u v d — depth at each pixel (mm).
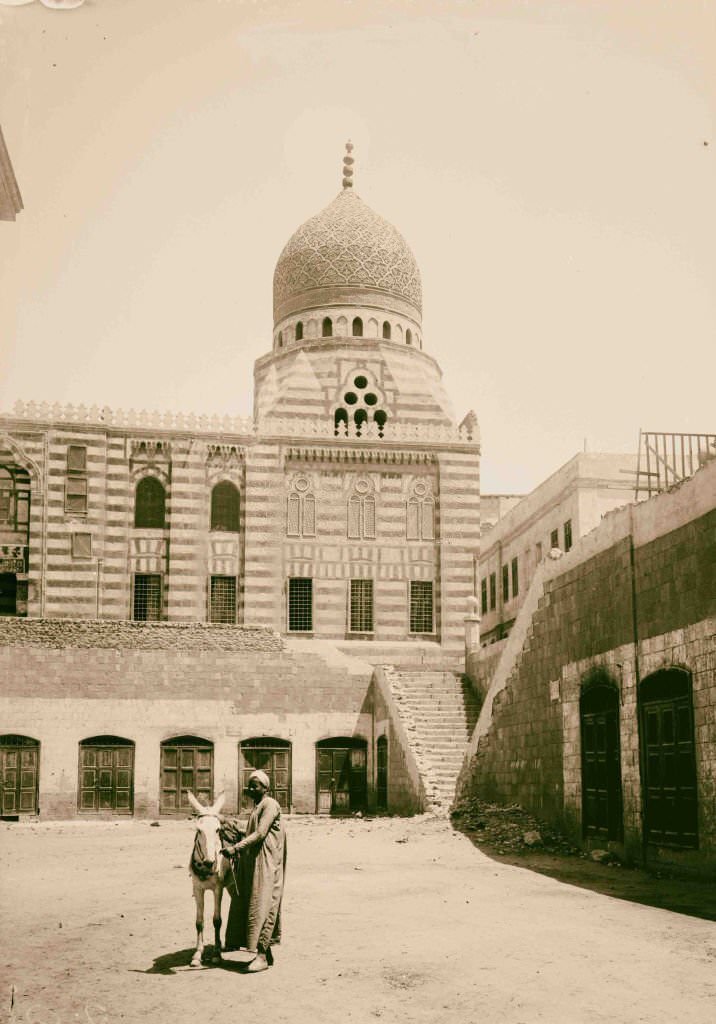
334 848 24891
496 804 30047
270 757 38250
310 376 47500
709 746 18406
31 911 16875
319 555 44656
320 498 45094
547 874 20406
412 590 45250
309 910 16344
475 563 45438
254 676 38500
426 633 44969
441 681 39000
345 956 13023
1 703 36844
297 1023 10336
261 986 11656
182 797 37375
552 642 26812
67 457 42875
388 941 13898
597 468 41188
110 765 37219
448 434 46062
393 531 45375
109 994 11438
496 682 31156
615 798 22609
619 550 22688
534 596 28516
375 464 45656
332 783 38500
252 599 43562
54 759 36844
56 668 37375
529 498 47938
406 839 26156
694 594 19234
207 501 44062
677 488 20109
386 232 51531
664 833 20203
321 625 44188
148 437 43719
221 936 14562
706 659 18625
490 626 54281
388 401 47719
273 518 44312
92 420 43250
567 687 25578
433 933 14414
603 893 17859
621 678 22312
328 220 51375
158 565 43312
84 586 42344
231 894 12680
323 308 50312
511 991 11328
